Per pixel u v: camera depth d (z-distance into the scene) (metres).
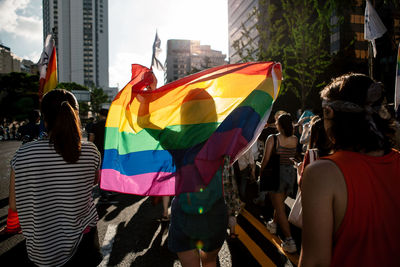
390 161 1.08
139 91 2.28
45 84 3.94
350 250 1.00
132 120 2.25
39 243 1.59
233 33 63.16
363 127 1.05
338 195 1.00
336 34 35.28
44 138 1.72
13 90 65.25
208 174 1.93
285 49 21.70
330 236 0.99
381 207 0.99
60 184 1.65
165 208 4.53
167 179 2.12
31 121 5.71
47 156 1.63
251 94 2.16
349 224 0.98
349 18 33.84
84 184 1.74
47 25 161.38
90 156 1.79
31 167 1.59
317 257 0.99
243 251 3.44
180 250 1.97
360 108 1.06
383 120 1.09
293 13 19.94
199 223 1.93
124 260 3.28
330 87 1.18
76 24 155.25
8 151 18.05
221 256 3.32
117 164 2.19
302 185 1.07
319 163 1.06
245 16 54.53
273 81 2.24
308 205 1.02
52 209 1.63
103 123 5.71
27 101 63.06
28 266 3.12
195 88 2.24
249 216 4.71
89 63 156.88
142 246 3.64
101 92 89.06
